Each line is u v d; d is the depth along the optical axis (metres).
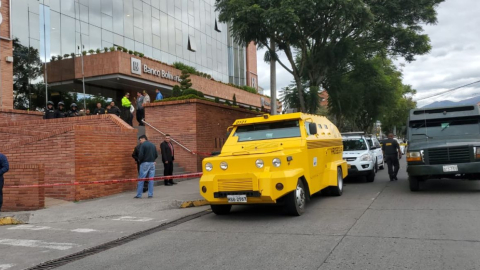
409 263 4.86
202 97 17.56
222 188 7.95
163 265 5.29
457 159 10.01
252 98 35.03
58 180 11.18
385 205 8.98
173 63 27.28
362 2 16.48
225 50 38.41
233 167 8.05
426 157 10.30
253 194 7.71
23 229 8.18
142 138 11.52
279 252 5.59
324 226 7.09
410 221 7.17
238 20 16.73
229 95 31.20
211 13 35.88
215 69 36.12
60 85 21.33
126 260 5.62
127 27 25.56
